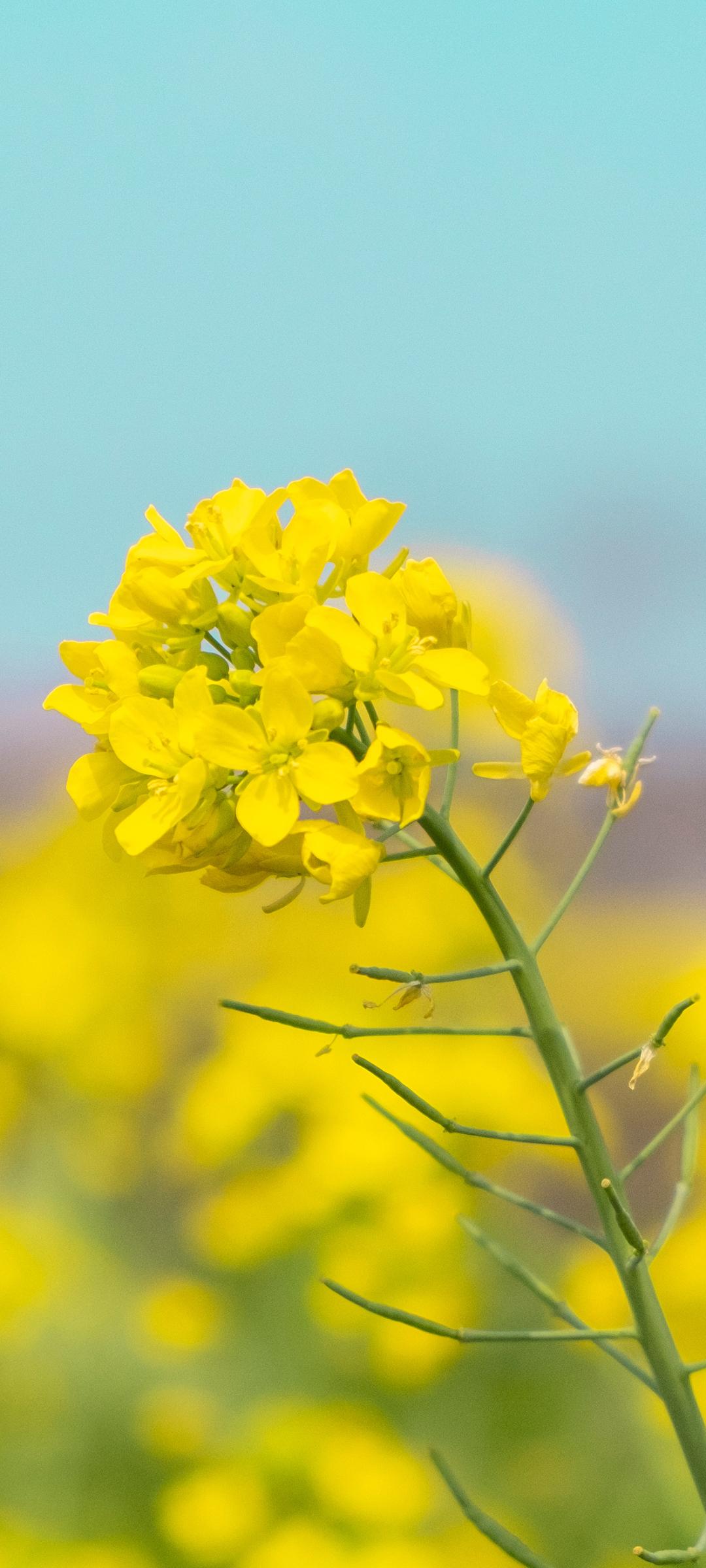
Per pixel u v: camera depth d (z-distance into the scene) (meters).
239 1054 0.90
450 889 0.95
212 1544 0.66
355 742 0.48
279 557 0.48
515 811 0.99
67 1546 0.69
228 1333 0.85
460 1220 0.48
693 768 2.36
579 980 1.18
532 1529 0.72
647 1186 0.97
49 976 0.88
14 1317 0.79
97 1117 0.92
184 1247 0.92
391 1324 0.79
